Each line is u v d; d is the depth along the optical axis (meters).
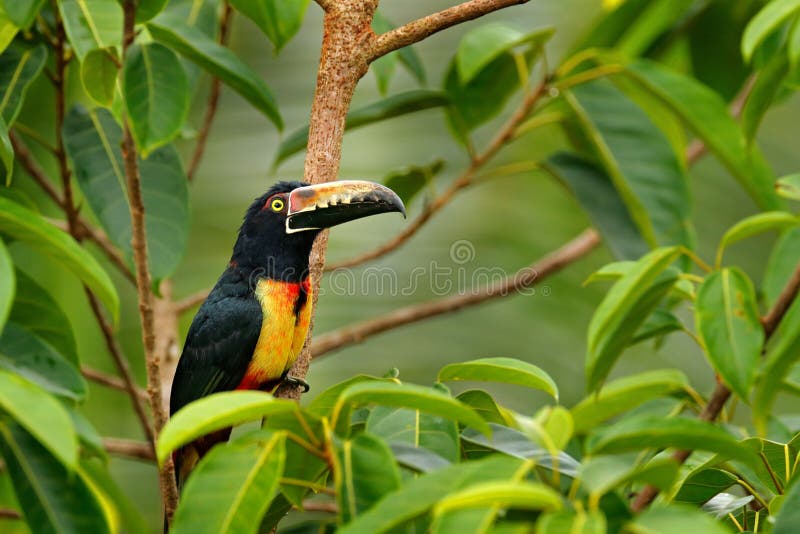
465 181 10.41
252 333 8.74
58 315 6.26
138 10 7.09
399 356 12.11
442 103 10.18
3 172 7.92
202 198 12.48
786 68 7.35
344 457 4.46
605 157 9.65
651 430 4.43
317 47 12.83
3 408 4.34
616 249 10.03
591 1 12.72
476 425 4.62
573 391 11.95
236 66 8.52
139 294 6.95
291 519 11.58
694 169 12.92
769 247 12.55
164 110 7.01
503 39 9.24
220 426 4.48
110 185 8.45
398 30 6.68
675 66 11.91
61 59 8.33
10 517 8.67
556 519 3.67
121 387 9.92
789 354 5.74
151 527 12.05
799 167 12.82
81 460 4.80
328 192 8.52
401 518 4.01
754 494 6.10
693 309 7.08
